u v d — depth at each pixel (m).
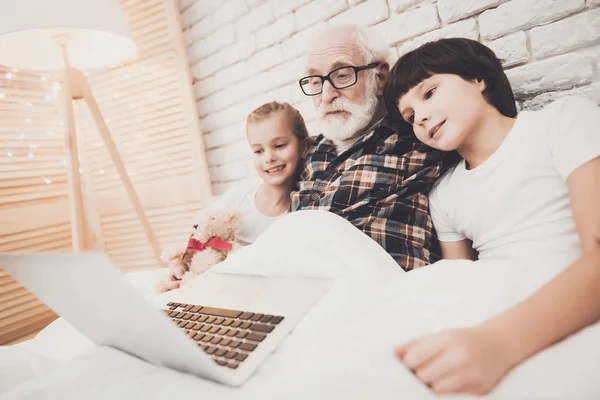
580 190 0.53
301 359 0.41
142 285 0.98
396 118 0.83
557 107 0.64
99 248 1.82
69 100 1.33
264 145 1.03
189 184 1.64
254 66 1.41
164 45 1.60
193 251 0.97
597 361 0.36
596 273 0.42
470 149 0.71
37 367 0.53
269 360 0.43
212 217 0.99
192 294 0.65
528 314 0.40
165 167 1.67
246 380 0.39
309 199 0.92
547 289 0.43
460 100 0.66
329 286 0.58
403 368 0.38
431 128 0.68
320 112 0.94
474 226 0.72
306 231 0.69
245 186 1.24
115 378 0.43
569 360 0.37
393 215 0.79
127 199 1.75
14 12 1.11
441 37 0.95
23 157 1.54
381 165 0.81
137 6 1.62
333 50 0.89
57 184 1.64
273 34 1.32
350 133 0.91
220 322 0.51
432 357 0.37
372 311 0.51
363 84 0.90
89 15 1.22
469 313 0.45
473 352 0.36
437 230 0.81
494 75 0.70
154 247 1.51
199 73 1.61
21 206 1.51
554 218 0.61
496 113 0.69
